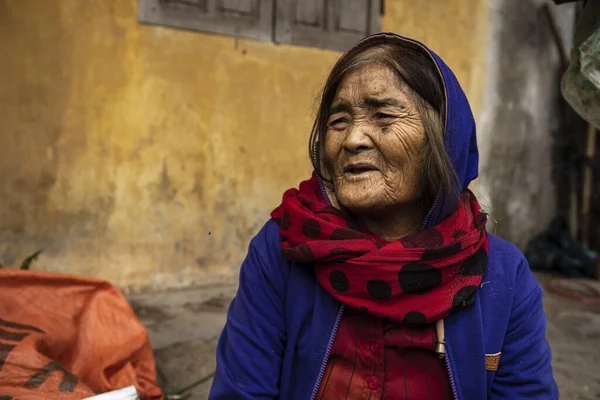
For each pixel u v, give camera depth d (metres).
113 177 3.55
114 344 1.85
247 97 3.93
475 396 0.84
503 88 5.18
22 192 3.29
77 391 1.52
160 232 3.75
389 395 0.84
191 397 2.25
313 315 0.87
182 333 2.99
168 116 3.68
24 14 3.18
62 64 3.31
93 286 1.96
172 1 3.59
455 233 0.86
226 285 3.97
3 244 3.26
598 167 5.14
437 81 0.85
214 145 3.86
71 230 3.45
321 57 4.16
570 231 5.54
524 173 5.37
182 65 3.68
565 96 1.39
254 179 4.03
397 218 0.92
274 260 0.92
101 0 3.38
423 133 0.83
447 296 0.82
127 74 3.51
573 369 2.76
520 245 5.39
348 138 0.83
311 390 0.87
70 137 3.39
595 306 3.94
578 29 1.34
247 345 0.89
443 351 0.84
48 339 1.74
